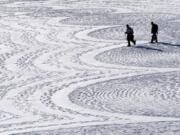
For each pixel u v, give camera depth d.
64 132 27.11
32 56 53.66
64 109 34.72
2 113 34.41
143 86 40.41
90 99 37.34
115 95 38.09
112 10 85.69
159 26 69.62
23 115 33.62
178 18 75.75
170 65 47.91
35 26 71.88
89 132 26.47
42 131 27.92
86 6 90.94
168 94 37.47
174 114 31.42
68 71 47.06
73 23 74.00
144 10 84.44
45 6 91.62
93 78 44.22
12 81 44.06
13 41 61.78
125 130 26.36
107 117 31.66
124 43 59.34
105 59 51.47
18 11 86.00
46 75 45.81
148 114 31.78
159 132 25.27
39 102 37.22
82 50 56.06
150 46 57.06
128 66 48.09
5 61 51.75
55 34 65.88
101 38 62.88
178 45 57.22
